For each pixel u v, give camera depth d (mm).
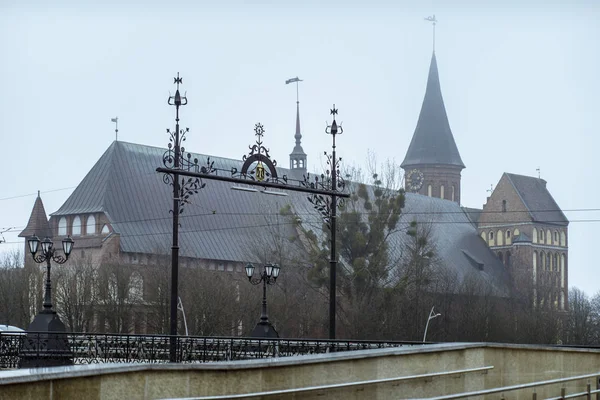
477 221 190125
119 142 133250
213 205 135250
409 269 107250
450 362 23562
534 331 138250
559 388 27172
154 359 42594
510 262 184625
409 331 104875
